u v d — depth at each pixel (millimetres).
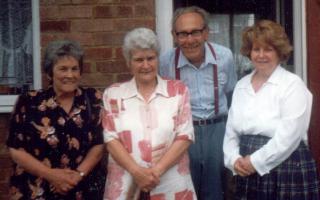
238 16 5777
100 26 4980
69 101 3967
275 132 3748
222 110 4500
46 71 3975
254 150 3828
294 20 5246
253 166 3766
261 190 3816
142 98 3914
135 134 3852
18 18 5316
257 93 3867
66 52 3895
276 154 3705
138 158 3840
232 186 4832
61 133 3895
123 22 4977
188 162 4031
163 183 3867
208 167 4484
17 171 3953
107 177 4043
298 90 3756
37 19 5219
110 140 3900
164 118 3867
